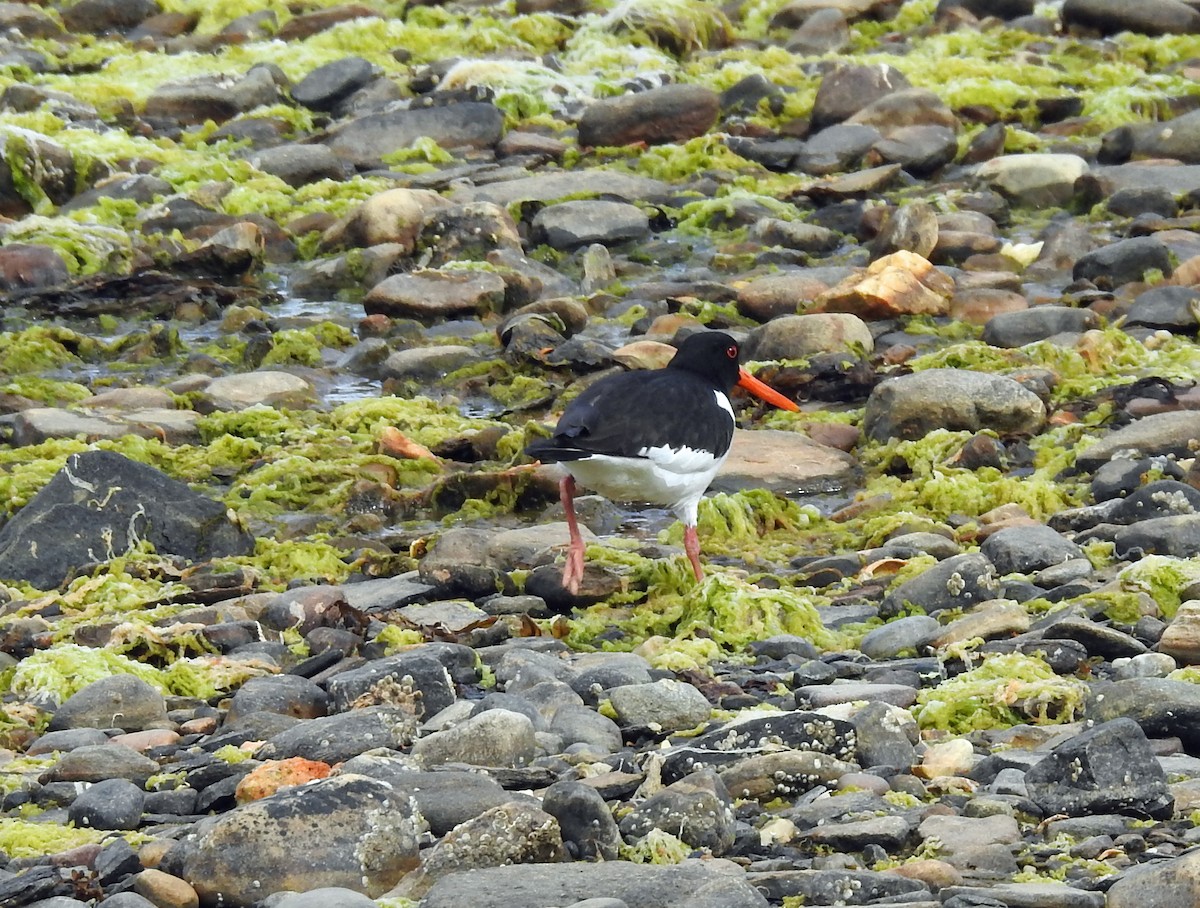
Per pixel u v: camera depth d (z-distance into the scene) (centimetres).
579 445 1101
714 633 1055
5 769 877
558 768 820
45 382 1738
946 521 1327
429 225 2112
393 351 1839
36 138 2325
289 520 1406
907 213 2027
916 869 692
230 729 922
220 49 3009
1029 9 2966
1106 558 1155
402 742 863
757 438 1501
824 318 1714
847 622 1096
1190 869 638
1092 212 2183
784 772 793
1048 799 756
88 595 1191
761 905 639
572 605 1172
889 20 3048
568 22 3031
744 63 2798
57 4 3316
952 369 1523
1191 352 1661
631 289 1984
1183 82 2630
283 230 2228
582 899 655
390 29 3002
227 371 1830
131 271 2109
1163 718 829
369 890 708
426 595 1189
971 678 931
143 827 796
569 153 2464
